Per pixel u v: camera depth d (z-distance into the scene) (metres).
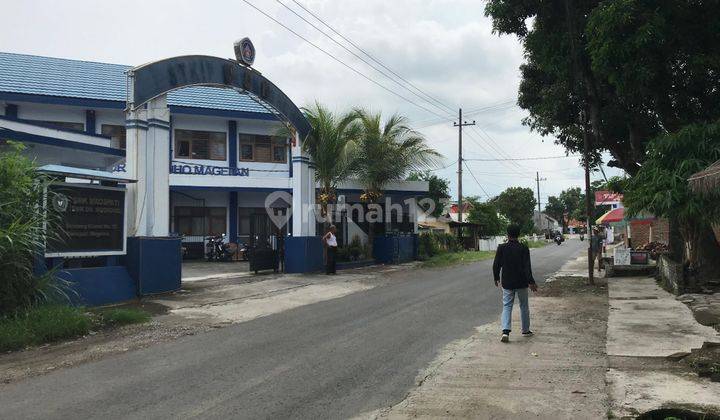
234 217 28.53
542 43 16.88
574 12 15.85
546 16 16.69
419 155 23.41
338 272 20.02
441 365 7.30
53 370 7.23
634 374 6.67
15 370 7.25
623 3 13.00
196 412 5.55
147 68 13.82
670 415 5.38
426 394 6.10
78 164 17.80
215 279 17.08
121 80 27.31
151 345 8.61
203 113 26.98
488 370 7.04
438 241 33.22
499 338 8.95
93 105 24.75
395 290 15.18
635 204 13.20
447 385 6.43
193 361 7.57
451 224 38.72
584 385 6.32
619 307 11.67
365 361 7.53
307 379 6.68
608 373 6.76
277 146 29.36
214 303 12.71
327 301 13.17
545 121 19.59
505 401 5.83
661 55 13.93
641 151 16.91
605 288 15.34
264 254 19.11
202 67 15.34
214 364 7.40
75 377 6.87
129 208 13.57
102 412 5.58
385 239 24.39
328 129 20.56
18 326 8.86
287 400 5.91
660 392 5.95
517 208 70.25
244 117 27.83
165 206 14.32
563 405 5.67
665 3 13.29
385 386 6.41
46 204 10.82
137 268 13.06
